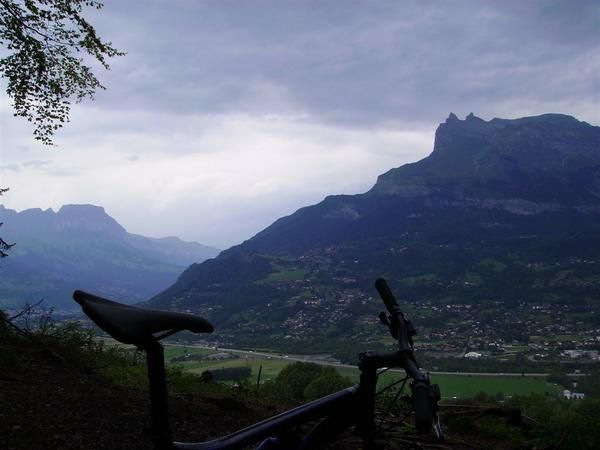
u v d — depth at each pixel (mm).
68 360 6504
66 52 8570
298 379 9977
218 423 4895
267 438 1961
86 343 7418
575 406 7285
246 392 7238
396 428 4793
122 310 1717
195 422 4816
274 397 7492
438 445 4613
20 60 8242
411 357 1702
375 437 1871
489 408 6441
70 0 8094
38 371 5855
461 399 7617
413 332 1789
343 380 9172
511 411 6355
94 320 1683
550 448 5602
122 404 4984
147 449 3889
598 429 5734
